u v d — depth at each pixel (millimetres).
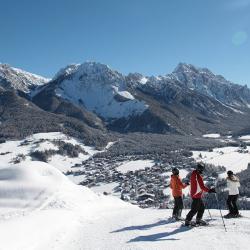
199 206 16203
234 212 18562
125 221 19625
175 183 18609
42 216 19719
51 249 14070
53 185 38250
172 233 15016
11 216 22484
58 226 17797
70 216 21312
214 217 18781
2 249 12766
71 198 31844
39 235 15562
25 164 44438
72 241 15344
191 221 16859
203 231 14883
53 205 29000
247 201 88188
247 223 16016
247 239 12938
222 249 11914
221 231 14641
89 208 29047
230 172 18719
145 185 179750
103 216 23609
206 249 12094
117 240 14562
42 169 44094
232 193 18500
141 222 18719
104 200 36188
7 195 37531
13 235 14695
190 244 12891
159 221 18516
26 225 16734
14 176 41188
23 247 13727
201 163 16406
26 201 35188
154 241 13812
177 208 18594
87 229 18125
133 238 14648
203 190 16172
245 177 162625
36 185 38656
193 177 16281
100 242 14539
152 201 128375
